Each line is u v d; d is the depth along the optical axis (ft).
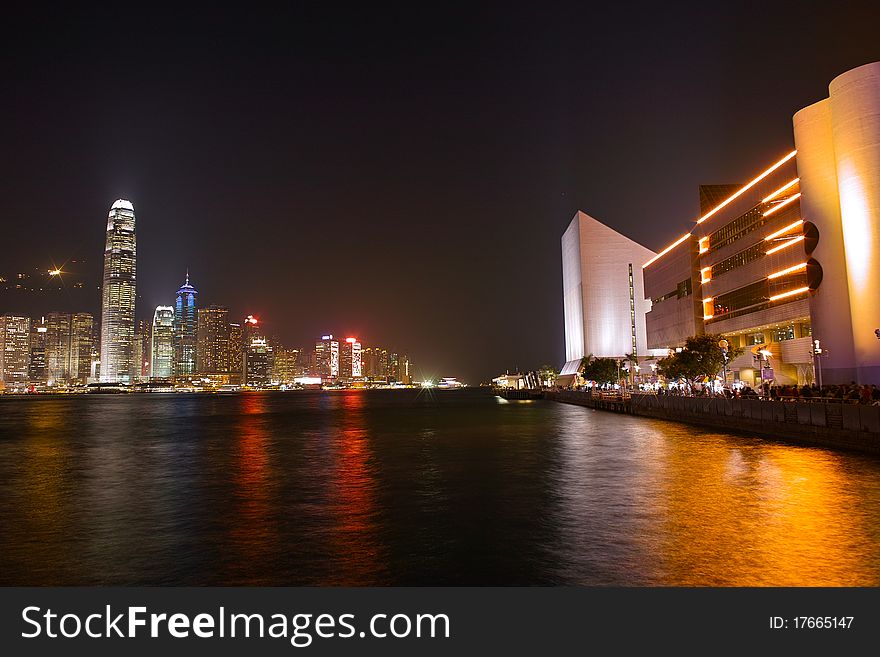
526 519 56.85
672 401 204.95
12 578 42.09
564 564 42.32
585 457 106.73
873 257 162.09
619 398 294.25
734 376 257.55
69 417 309.42
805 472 81.25
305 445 141.90
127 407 475.72
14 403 611.88
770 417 135.23
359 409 394.32
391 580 40.24
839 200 177.78
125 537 52.95
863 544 45.19
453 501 67.31
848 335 175.11
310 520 58.34
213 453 126.72
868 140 164.45
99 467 105.19
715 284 285.64
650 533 49.93
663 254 361.71
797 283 212.43
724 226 274.57
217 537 52.26
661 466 91.71
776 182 225.15
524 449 122.93
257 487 80.02
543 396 535.19
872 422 99.96
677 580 38.55
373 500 68.74
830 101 177.27
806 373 208.95
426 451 122.62
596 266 554.05
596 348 546.67
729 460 95.91
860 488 68.85
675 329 337.52
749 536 48.03
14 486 84.17
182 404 554.87
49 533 54.90
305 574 41.75
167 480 88.38
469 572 41.34
